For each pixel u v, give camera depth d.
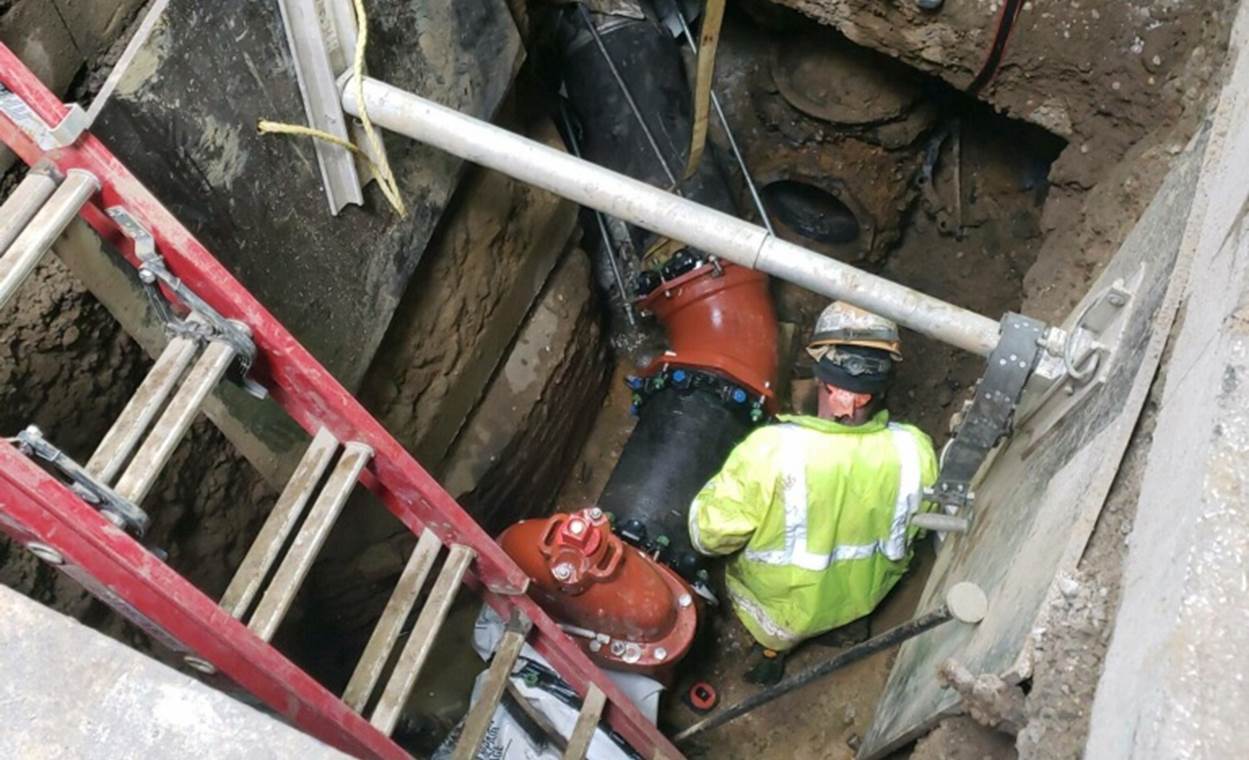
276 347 1.70
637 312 3.96
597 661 2.96
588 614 2.87
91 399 2.25
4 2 1.87
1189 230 1.83
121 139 1.82
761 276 3.52
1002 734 1.85
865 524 2.71
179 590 1.45
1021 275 4.20
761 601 3.00
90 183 1.53
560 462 3.82
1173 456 1.47
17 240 1.45
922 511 2.73
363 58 2.21
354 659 3.31
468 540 2.06
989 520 2.47
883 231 4.20
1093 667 1.55
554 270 3.57
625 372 4.16
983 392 2.08
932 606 2.60
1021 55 2.86
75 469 1.39
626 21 3.70
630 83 3.68
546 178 2.14
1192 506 1.28
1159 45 2.64
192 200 2.01
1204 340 1.52
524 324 3.47
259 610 1.63
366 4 2.22
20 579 2.18
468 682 3.35
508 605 2.28
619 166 3.70
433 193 2.67
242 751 1.10
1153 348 1.72
